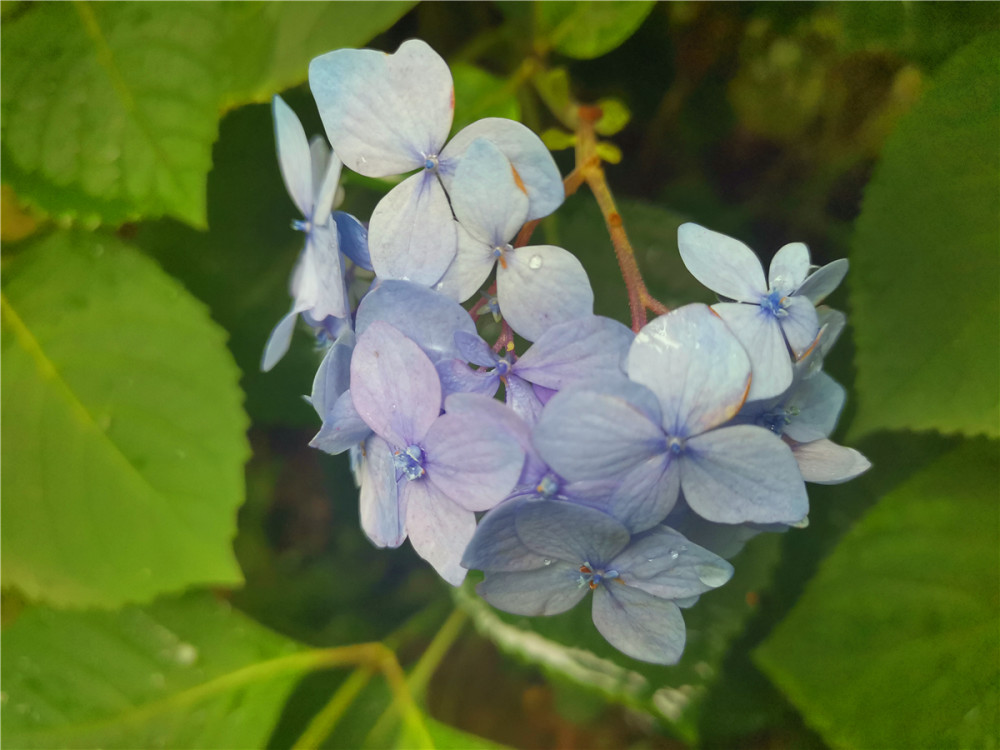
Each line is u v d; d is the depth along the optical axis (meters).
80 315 0.16
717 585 0.11
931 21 0.17
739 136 0.20
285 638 0.18
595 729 0.24
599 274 0.18
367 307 0.11
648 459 0.10
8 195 0.16
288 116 0.13
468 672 0.25
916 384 0.14
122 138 0.15
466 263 0.12
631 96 0.19
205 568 0.16
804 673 0.16
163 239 0.19
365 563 0.23
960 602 0.15
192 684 0.18
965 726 0.15
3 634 0.18
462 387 0.11
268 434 0.23
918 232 0.15
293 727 0.20
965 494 0.15
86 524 0.16
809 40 0.18
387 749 0.18
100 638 0.18
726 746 0.20
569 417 0.10
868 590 0.16
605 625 0.12
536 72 0.17
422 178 0.12
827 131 0.19
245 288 0.19
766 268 0.20
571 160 0.19
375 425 0.12
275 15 0.14
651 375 0.10
